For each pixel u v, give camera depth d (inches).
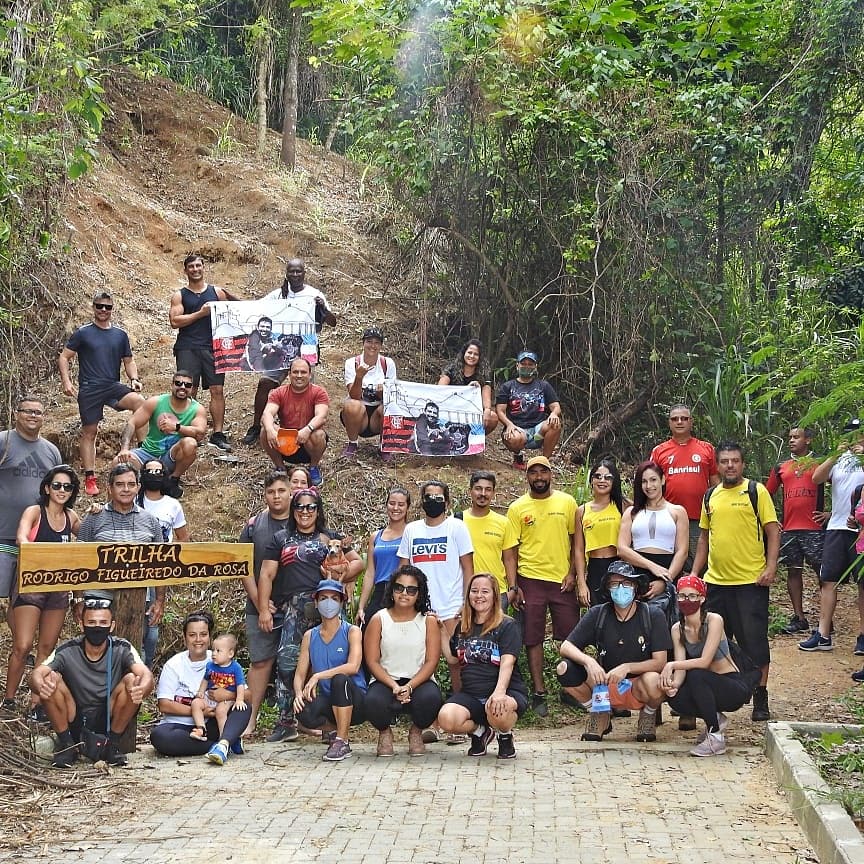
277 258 680.4
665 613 323.9
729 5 534.6
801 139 545.0
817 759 270.5
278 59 836.6
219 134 782.5
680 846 221.8
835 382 293.9
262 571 336.2
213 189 737.0
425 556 343.3
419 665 309.0
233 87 852.6
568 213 529.7
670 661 315.3
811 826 224.7
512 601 359.9
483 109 525.7
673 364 538.0
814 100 540.7
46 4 416.8
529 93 516.7
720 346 534.0
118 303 597.0
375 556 352.8
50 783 266.4
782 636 416.8
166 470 410.0
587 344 547.8
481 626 308.0
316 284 653.9
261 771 287.3
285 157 780.6
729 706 303.9
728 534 336.5
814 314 528.7
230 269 669.3
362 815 244.2
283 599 336.5
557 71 521.3
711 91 525.0
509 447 480.4
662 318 534.9
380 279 668.7
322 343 591.5
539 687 356.8
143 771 287.1
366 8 509.0
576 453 530.9
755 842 224.5
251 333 469.7
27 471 332.8
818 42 536.7
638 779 274.8
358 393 470.9
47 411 509.0
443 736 333.1
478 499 360.5
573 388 556.7
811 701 346.6
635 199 522.6
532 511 360.8
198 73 834.2
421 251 594.2
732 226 538.0
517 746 318.0
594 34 539.8
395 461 482.3
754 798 256.7
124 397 435.2
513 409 484.1
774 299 541.6
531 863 211.8
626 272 531.8
